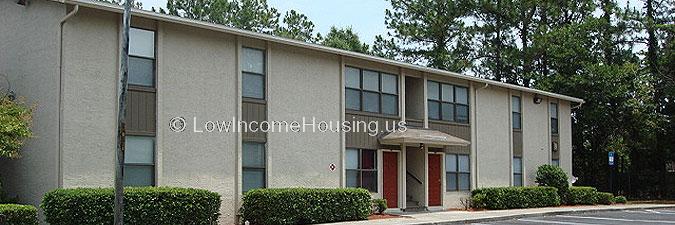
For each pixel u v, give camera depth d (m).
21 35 16.95
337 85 21.45
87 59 15.98
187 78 17.64
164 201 15.59
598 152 36.41
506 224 19.92
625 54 38.06
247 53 19.09
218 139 18.16
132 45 16.66
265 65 19.41
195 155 17.64
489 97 27.28
